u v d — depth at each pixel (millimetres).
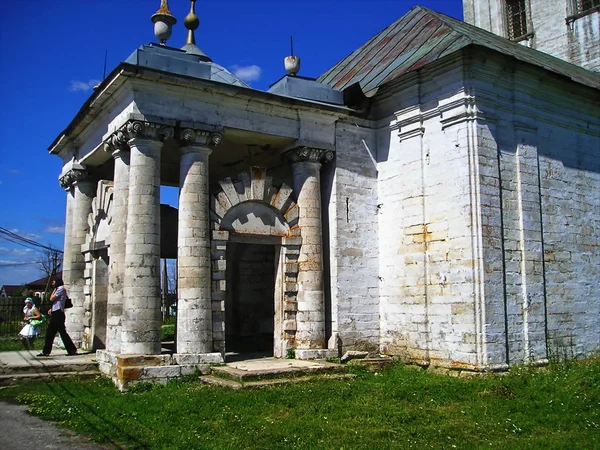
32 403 12180
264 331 22328
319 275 17391
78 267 20281
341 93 18828
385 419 10695
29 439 9641
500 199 16250
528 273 16594
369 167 18688
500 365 15273
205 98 15984
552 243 17734
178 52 16219
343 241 17828
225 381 13586
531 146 17422
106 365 15109
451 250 16062
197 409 11328
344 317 17516
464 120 16031
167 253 20250
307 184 17656
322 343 17172
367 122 18734
